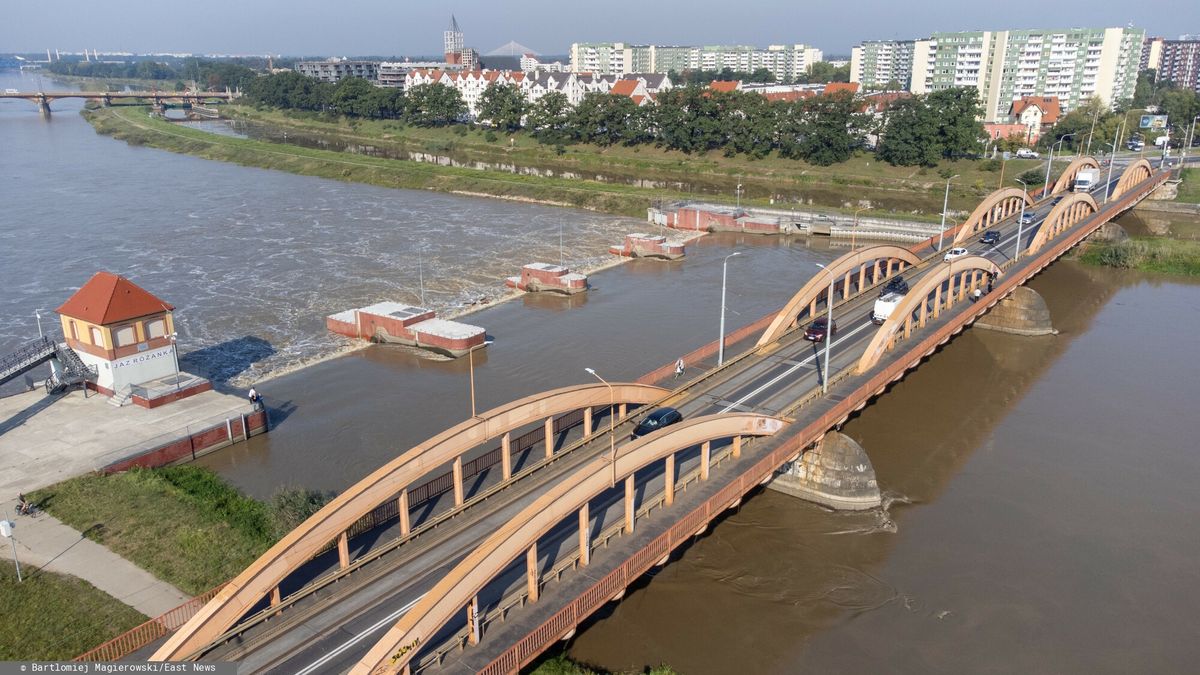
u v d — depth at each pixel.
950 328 79.75
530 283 111.88
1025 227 124.50
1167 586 51.75
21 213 151.50
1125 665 45.19
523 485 54.53
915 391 80.56
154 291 108.38
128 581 47.91
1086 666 45.09
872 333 81.12
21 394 72.50
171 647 37.94
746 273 122.38
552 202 173.00
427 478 58.34
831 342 78.75
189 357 86.44
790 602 50.06
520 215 161.38
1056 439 70.69
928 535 57.00
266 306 103.38
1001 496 61.84
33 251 126.19
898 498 61.53
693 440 50.47
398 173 194.25
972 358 89.31
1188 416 74.94
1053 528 57.81
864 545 55.75
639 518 48.94
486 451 64.38
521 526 39.44
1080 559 54.41
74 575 48.25
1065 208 112.56
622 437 60.69
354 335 93.50
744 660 45.22
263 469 64.12
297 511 54.12
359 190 184.38
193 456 65.31
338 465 64.62
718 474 53.62
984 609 49.62
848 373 69.19
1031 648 46.44
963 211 161.25
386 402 76.25
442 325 91.25
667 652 45.66
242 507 57.22
